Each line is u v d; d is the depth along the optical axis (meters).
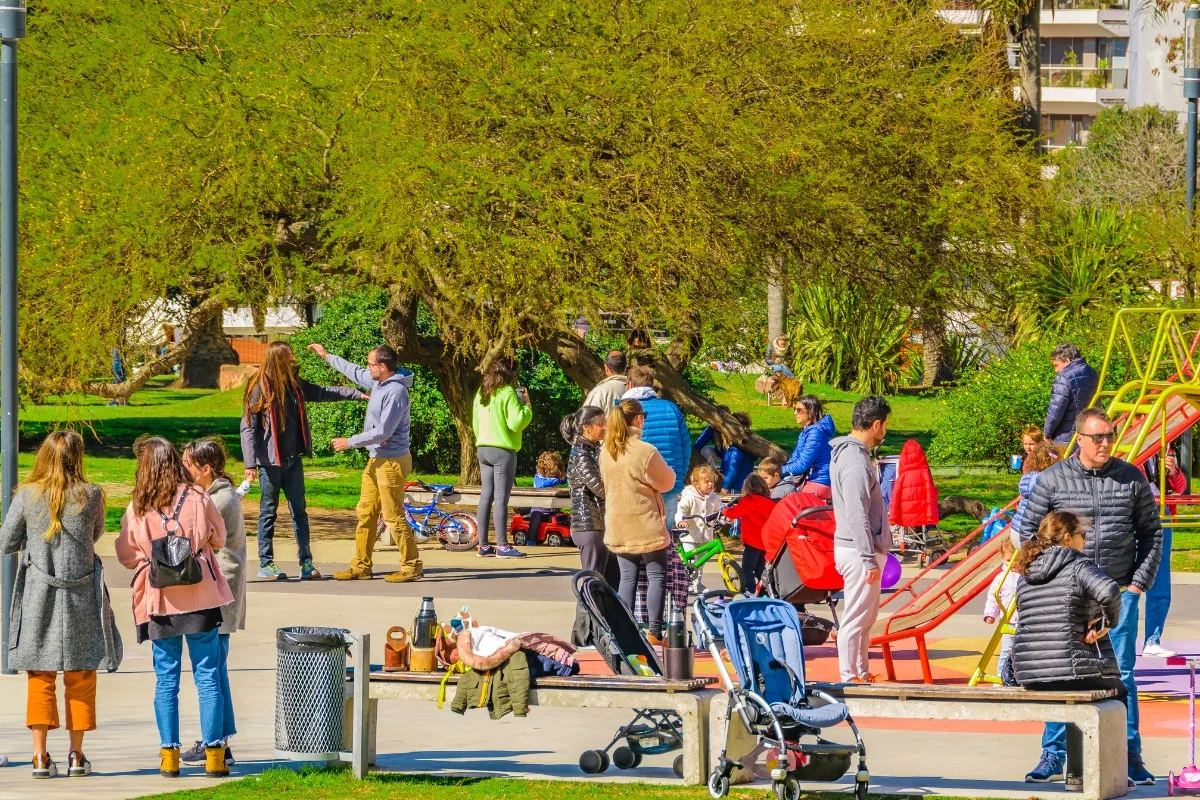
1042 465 26.67
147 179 45.75
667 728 22.39
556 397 71.56
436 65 46.31
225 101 46.44
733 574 35.34
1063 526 20.25
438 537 49.56
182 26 50.00
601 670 28.41
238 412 106.38
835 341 109.31
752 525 32.94
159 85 47.00
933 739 24.03
